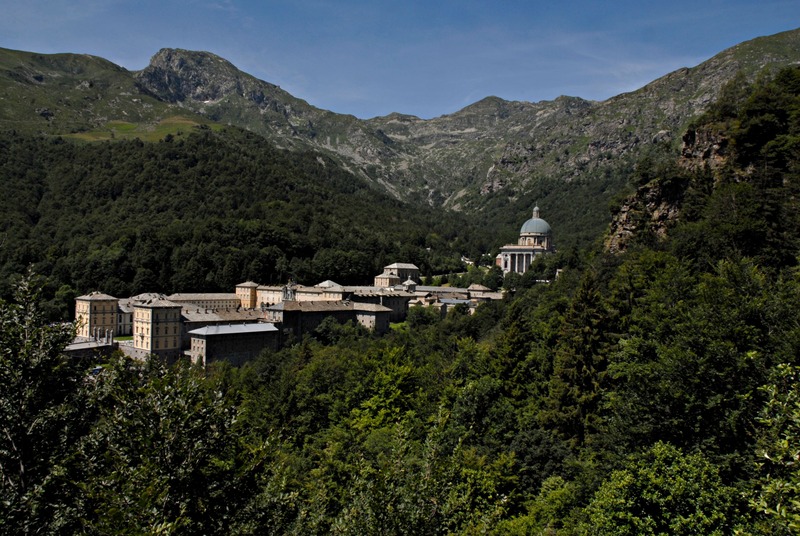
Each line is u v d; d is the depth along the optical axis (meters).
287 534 34.00
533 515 52.78
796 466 26.27
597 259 118.31
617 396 53.91
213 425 29.47
